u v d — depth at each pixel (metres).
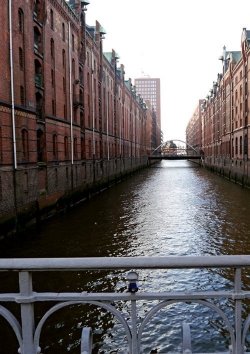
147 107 117.44
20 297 2.36
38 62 24.11
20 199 19.45
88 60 39.44
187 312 9.61
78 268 2.33
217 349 8.04
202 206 28.02
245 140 42.56
